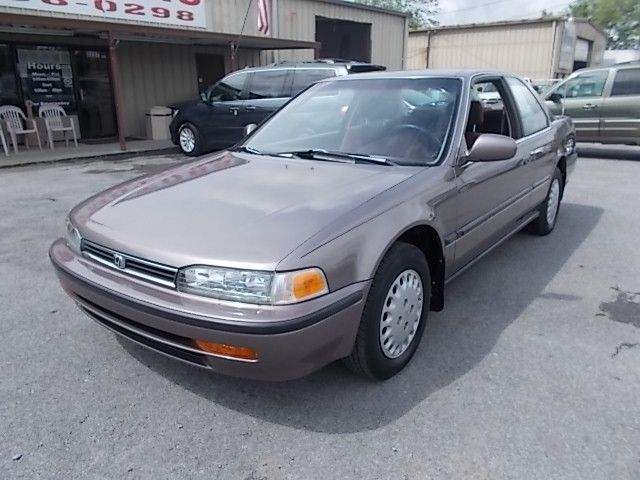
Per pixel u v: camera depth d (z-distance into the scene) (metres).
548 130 4.86
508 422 2.45
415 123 3.40
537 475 2.13
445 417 2.49
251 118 10.07
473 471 2.16
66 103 12.19
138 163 9.93
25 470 2.18
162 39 12.23
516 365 2.93
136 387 2.75
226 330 2.17
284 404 2.60
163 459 2.25
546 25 21.36
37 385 2.76
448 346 3.14
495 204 3.73
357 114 3.64
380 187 2.78
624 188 7.57
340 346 2.41
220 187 2.94
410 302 2.84
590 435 2.36
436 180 2.99
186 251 2.30
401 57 19.05
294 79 9.71
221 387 2.75
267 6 14.00
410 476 2.14
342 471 2.18
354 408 2.57
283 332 2.15
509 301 3.76
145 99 13.45
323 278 2.27
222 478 2.14
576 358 2.99
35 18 9.02
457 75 3.63
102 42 12.30
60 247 2.96
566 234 5.34
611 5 46.62
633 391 2.68
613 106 9.74
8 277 4.23
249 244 2.27
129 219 2.63
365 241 2.45
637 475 2.13
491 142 3.11
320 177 3.00
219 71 14.79
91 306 2.68
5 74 11.10
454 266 3.33
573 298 3.80
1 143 11.40
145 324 2.40
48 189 7.51
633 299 3.78
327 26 18.03
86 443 2.34
